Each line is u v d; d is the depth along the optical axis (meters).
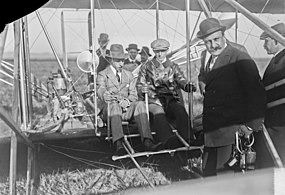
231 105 2.96
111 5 5.68
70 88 4.91
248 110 2.81
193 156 4.05
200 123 4.15
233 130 2.97
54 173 4.06
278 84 3.04
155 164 4.22
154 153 3.68
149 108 4.01
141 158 4.33
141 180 3.88
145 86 3.98
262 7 5.01
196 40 5.00
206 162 3.22
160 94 4.09
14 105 3.21
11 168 3.12
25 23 4.00
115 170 4.16
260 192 2.71
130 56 5.32
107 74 4.29
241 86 2.91
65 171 4.11
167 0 5.48
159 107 3.97
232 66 2.92
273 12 4.95
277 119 3.04
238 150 3.01
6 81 4.68
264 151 3.10
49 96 4.88
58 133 3.88
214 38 3.00
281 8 4.89
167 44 4.27
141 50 5.41
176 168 4.09
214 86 3.02
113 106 3.88
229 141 2.99
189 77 3.95
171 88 4.15
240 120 2.95
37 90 5.21
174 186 3.54
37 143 3.98
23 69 3.92
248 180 2.86
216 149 3.11
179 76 4.21
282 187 2.74
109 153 4.52
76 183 3.90
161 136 3.82
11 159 3.12
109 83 4.24
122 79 4.33
